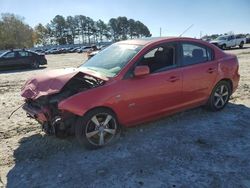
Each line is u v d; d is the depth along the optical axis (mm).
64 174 4332
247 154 4742
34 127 6227
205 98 6293
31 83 5320
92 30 136625
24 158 4875
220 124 6004
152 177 4152
